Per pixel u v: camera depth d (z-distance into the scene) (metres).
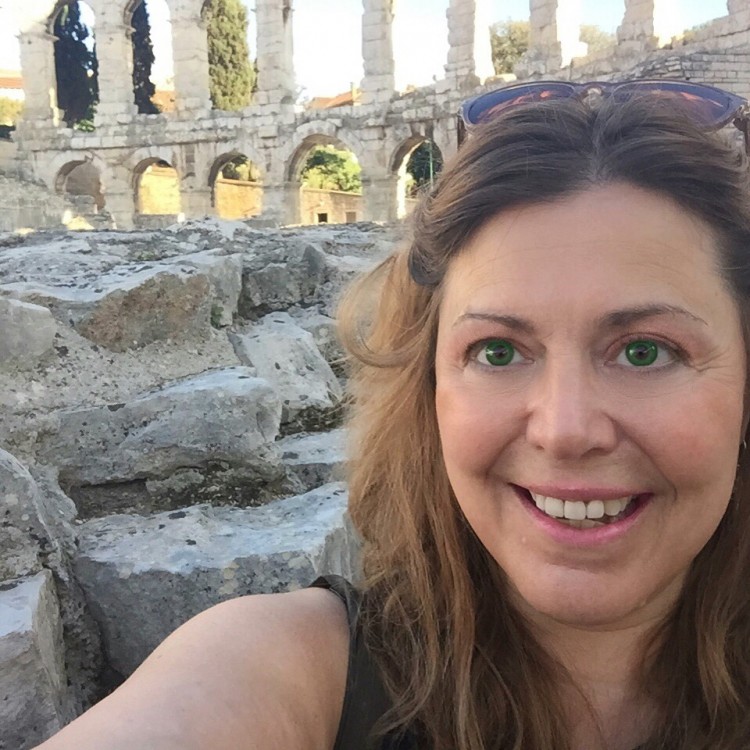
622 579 0.37
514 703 0.41
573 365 0.37
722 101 0.42
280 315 1.45
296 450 1.07
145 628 0.76
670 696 0.42
